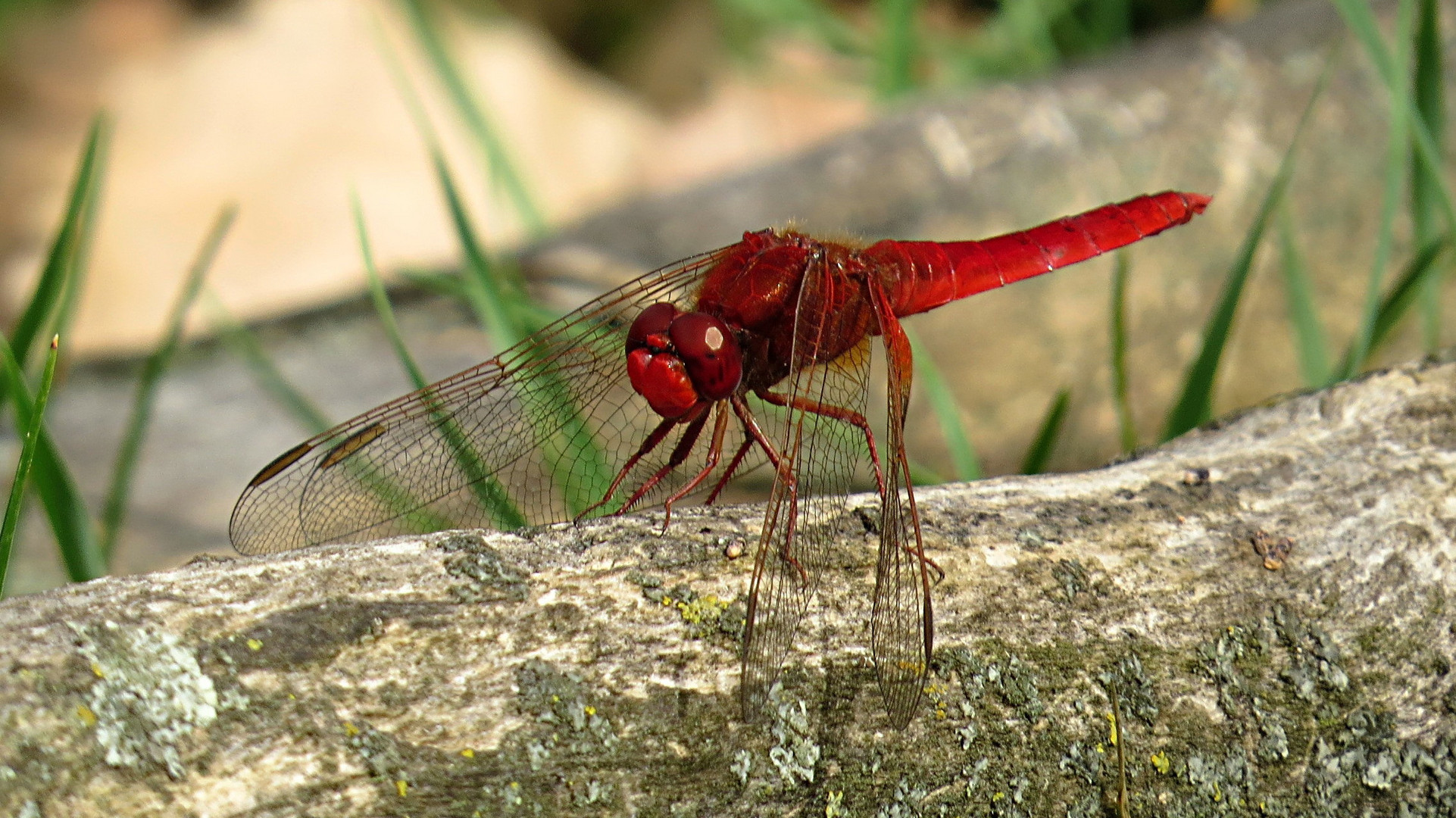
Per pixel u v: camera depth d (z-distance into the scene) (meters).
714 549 0.71
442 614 0.71
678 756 0.71
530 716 0.71
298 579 0.71
